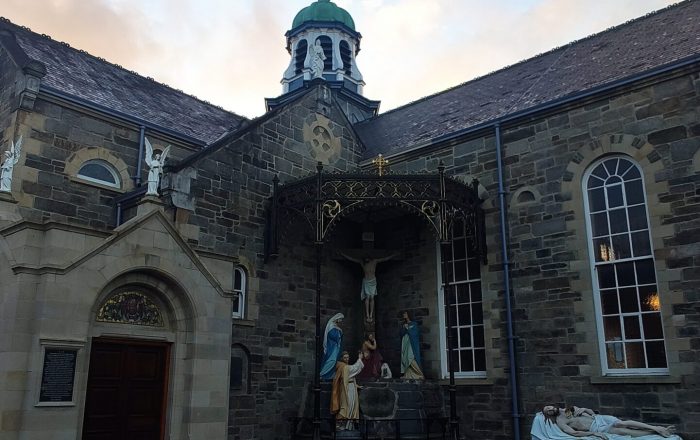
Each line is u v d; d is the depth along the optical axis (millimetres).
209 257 12867
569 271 14578
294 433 15273
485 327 15711
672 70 13727
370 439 14391
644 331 13430
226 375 12383
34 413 9586
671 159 13508
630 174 14281
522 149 16000
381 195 15188
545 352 14570
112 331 11117
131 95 18719
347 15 29000
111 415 11023
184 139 17500
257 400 14977
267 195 16578
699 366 12344
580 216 14664
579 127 15109
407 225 18266
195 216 14688
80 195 15016
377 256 17516
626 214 14172
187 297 12039
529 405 14570
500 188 16062
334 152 19031
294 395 15844
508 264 15570
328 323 16438
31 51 17344
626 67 15633
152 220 11766
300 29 28484
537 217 15375
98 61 19719
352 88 28219
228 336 12609
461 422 15656
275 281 16109
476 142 16938
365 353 16219
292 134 17750
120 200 15023
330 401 15133
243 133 16328
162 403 11766
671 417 12516
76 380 10141
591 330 13969
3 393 9508
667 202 13391
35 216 14070
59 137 14914
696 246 12812
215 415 11984
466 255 16906
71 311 10305
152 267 11578
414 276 17828
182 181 14570
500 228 15922
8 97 14891
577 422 12852
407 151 18281
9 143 14211
